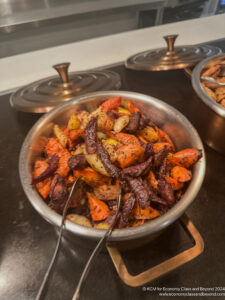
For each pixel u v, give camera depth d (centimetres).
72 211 23
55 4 56
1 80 59
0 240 25
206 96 31
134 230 17
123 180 23
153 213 21
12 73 61
